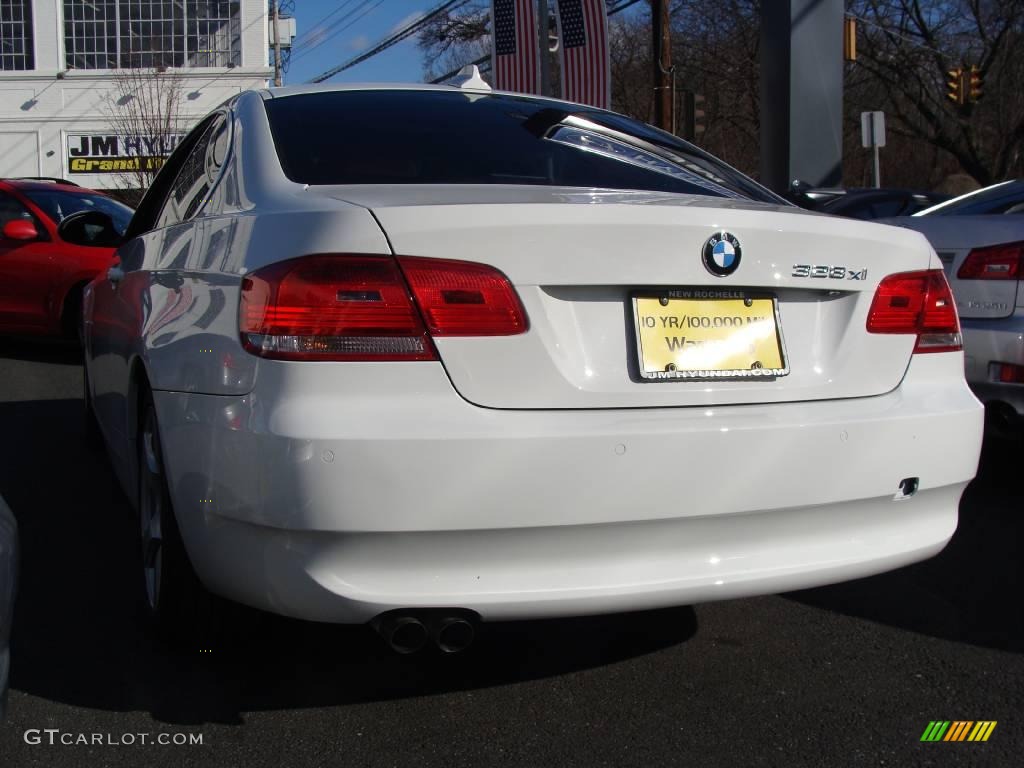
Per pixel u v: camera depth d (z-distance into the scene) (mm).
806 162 14562
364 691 2900
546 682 2975
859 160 37125
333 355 2287
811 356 2678
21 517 4340
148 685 2900
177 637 2967
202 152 3590
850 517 2668
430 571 2322
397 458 2238
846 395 2689
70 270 8531
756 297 2615
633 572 2443
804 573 2584
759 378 2578
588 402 2402
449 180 2916
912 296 2830
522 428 2320
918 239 2887
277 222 2475
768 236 2576
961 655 3191
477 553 2332
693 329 2531
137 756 2535
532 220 2375
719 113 31922
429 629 2344
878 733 2707
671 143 3682
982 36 29453
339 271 2312
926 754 2604
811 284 2646
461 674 3018
